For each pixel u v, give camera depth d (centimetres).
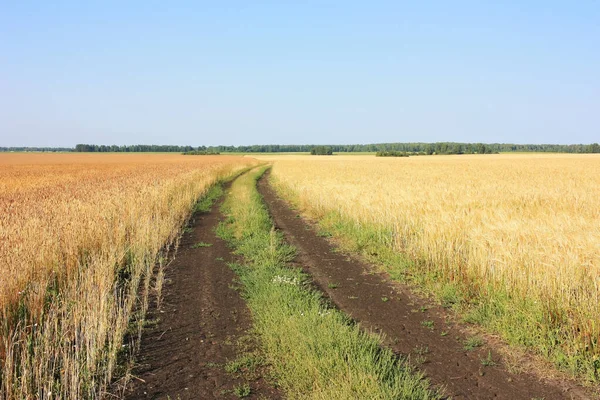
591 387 539
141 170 4744
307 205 2172
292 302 788
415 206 1480
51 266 895
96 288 731
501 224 1065
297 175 3688
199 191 2723
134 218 1405
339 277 1027
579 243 842
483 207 1498
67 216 1227
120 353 627
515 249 878
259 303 809
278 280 924
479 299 830
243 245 1349
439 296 866
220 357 619
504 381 554
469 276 899
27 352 537
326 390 493
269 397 516
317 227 1712
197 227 1714
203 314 787
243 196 2647
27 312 686
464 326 735
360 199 1719
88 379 528
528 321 686
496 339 680
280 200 2698
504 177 3228
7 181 3127
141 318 757
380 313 795
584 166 5356
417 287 946
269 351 621
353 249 1297
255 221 1686
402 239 1238
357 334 650
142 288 929
